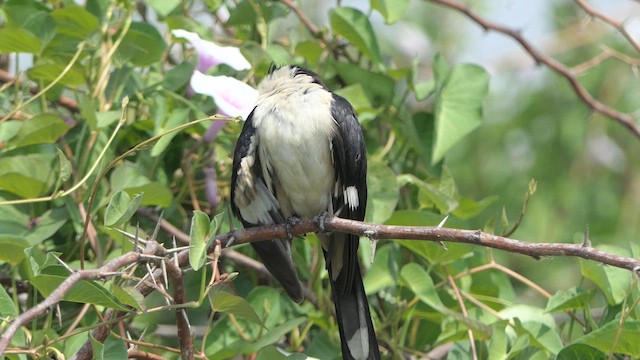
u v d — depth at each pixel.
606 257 6.39
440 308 8.62
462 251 8.95
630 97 13.75
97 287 6.38
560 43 13.97
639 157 13.71
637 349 7.62
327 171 8.60
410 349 9.38
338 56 10.88
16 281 8.70
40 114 8.60
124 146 9.77
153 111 9.45
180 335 6.98
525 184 13.70
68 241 9.02
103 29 9.36
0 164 8.56
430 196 9.50
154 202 9.00
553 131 13.84
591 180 13.68
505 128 14.00
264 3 10.27
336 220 7.77
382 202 9.36
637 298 8.07
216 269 6.96
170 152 9.82
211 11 10.45
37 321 8.58
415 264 8.84
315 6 13.34
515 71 14.21
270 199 8.41
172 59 10.77
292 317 9.26
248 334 8.94
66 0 9.68
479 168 13.91
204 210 9.91
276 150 8.45
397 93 11.03
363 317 8.55
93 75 9.35
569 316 9.51
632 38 10.95
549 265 13.10
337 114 8.53
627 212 13.50
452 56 14.30
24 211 8.77
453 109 10.30
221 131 9.84
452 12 14.46
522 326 8.41
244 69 9.76
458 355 8.69
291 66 9.04
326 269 8.70
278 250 8.19
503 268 9.30
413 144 10.21
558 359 7.63
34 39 8.85
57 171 8.77
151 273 6.45
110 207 6.77
